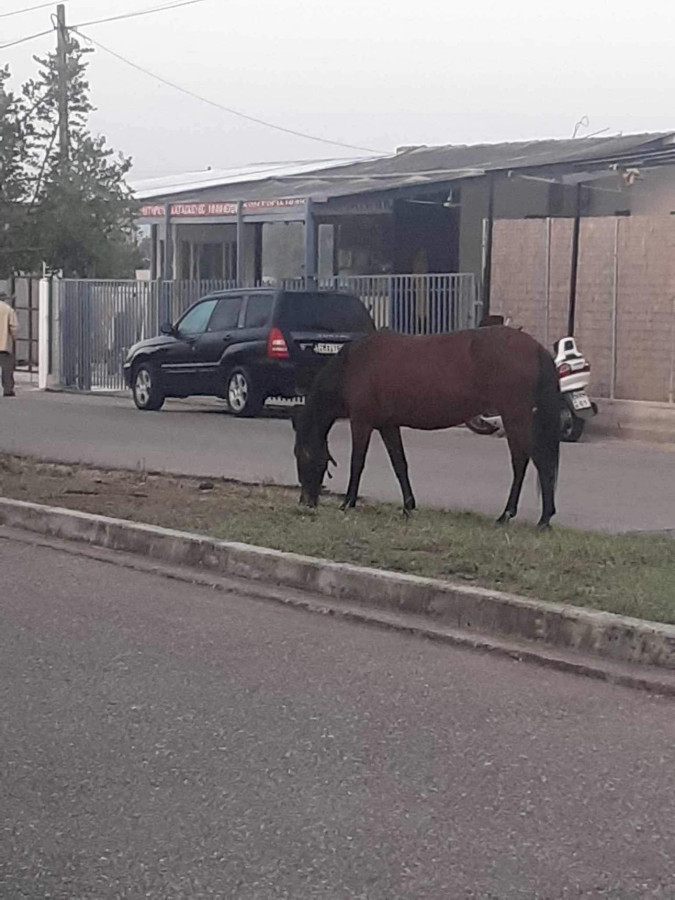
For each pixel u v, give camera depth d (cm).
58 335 3117
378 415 1176
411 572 941
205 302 2425
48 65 3191
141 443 1861
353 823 560
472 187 2884
